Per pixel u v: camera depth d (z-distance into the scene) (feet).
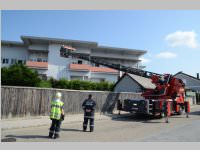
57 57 132.46
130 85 108.37
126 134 32.24
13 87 42.96
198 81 153.17
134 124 43.83
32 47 135.23
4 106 41.45
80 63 136.87
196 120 51.57
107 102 65.21
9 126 36.27
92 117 34.94
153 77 58.29
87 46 141.18
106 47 146.20
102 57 150.20
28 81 85.30
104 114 60.18
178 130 36.45
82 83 106.63
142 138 29.22
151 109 52.13
